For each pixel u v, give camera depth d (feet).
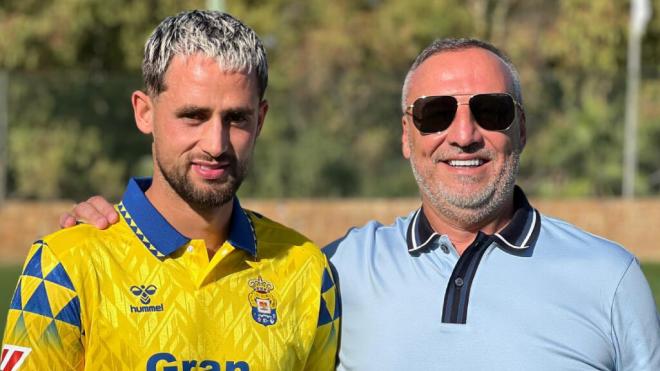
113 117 54.24
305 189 56.24
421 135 12.85
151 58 11.07
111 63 65.92
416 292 12.46
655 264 50.08
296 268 12.02
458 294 12.29
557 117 58.39
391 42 77.66
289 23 80.33
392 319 12.43
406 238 12.92
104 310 10.83
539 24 84.79
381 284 12.66
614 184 58.34
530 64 78.28
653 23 74.54
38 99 53.26
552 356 11.96
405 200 55.16
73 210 11.61
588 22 74.13
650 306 12.15
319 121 56.39
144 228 11.21
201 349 10.99
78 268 10.84
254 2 71.41
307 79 56.59
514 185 13.12
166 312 10.96
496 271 12.36
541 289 12.19
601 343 12.03
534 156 58.44
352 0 82.02
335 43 76.54
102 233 11.18
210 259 11.46
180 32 10.90
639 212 56.18
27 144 53.11
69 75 53.67
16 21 62.54
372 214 54.49
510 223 12.60
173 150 10.98
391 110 56.34
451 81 12.75
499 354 12.00
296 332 11.68
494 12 84.23
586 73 58.49
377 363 12.36
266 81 11.34
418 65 13.26
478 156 12.64
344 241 13.37
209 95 10.80
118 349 10.78
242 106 10.93
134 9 64.28
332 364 12.39
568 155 58.29
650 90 58.44
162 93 11.01
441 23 76.79
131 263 11.08
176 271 11.14
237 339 11.22
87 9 62.80
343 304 12.80
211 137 10.84
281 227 12.46
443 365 12.12
